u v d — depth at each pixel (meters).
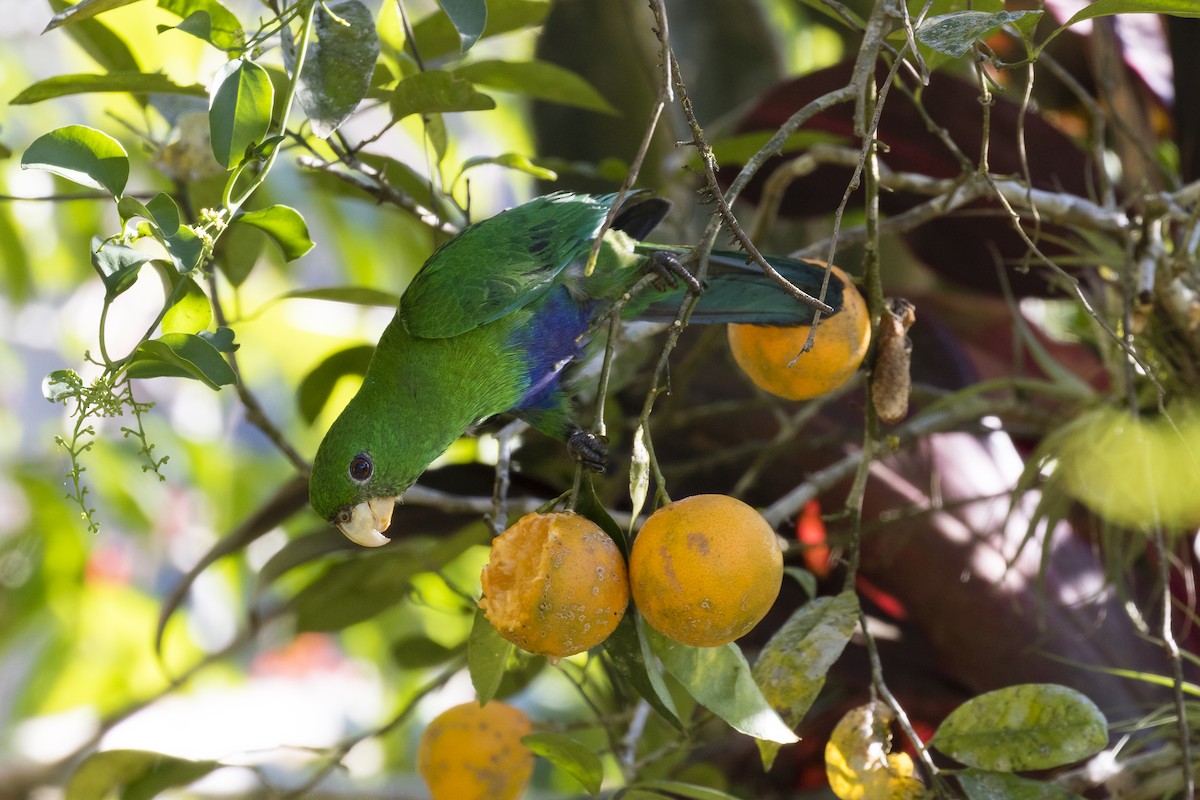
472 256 2.76
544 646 2.46
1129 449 2.76
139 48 3.14
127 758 2.81
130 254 2.47
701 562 2.44
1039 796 2.54
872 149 2.54
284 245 2.56
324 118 2.55
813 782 2.96
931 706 2.88
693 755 2.98
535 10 2.84
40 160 2.47
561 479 2.98
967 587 2.88
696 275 2.48
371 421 2.75
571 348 2.71
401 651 3.14
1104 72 2.93
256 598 2.92
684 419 2.96
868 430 2.62
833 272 2.61
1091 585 2.89
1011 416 2.92
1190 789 2.55
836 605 2.57
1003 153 2.95
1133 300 2.75
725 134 3.10
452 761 2.69
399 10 2.77
